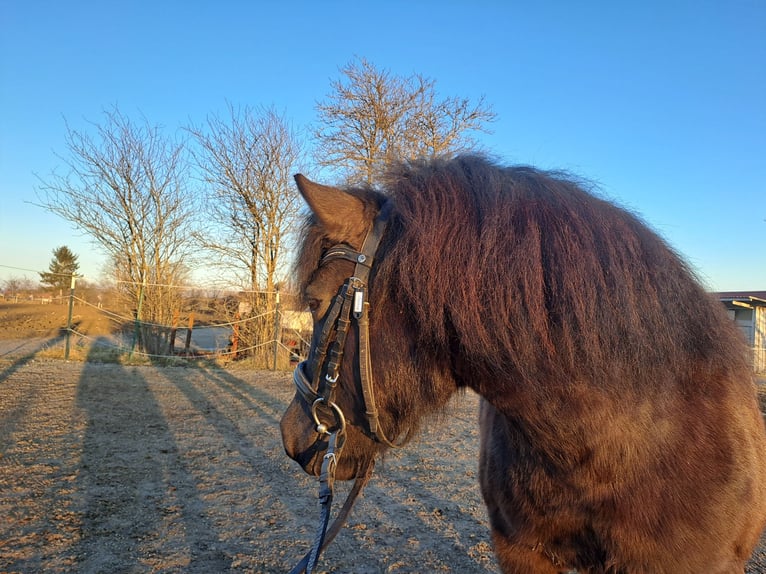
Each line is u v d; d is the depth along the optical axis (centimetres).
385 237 145
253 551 334
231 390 984
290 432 171
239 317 1466
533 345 128
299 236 161
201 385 1027
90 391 891
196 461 520
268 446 590
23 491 414
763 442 175
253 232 1527
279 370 1300
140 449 553
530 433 145
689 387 152
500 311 129
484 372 138
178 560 317
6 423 636
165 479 461
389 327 142
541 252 132
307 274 151
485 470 190
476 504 425
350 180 180
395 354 142
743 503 152
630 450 142
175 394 908
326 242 150
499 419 180
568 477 147
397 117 1366
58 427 630
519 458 162
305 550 338
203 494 430
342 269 145
